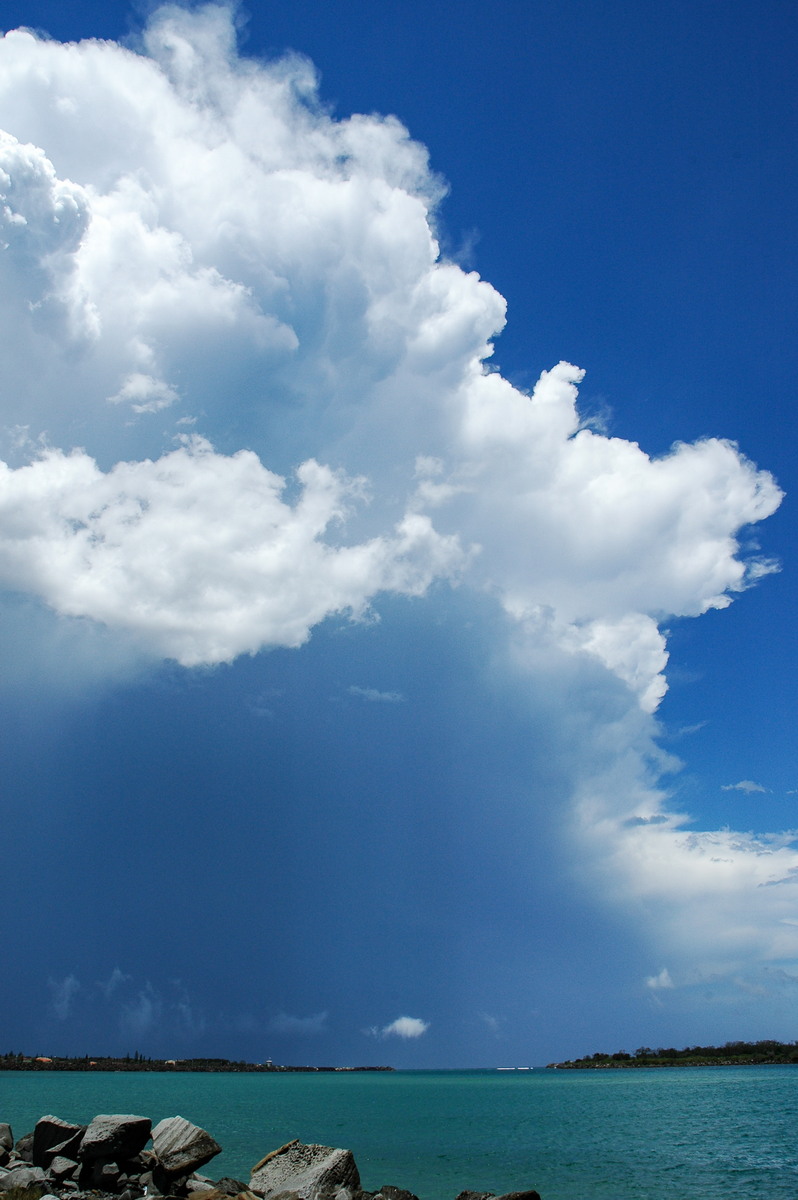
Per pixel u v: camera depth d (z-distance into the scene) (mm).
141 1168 36125
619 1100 138375
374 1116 108250
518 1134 83625
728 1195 46844
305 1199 33844
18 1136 70688
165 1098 140625
